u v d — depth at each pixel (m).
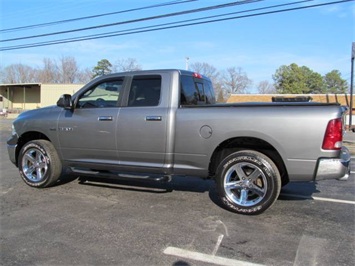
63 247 3.75
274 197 4.65
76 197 5.64
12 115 47.28
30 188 6.20
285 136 4.53
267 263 3.41
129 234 4.11
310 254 3.62
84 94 5.83
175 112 5.09
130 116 5.34
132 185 6.41
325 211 5.05
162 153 5.18
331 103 4.48
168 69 5.34
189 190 6.13
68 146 5.90
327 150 4.39
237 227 4.36
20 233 4.13
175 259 3.48
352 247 3.79
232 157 4.85
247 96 54.00
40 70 73.75
